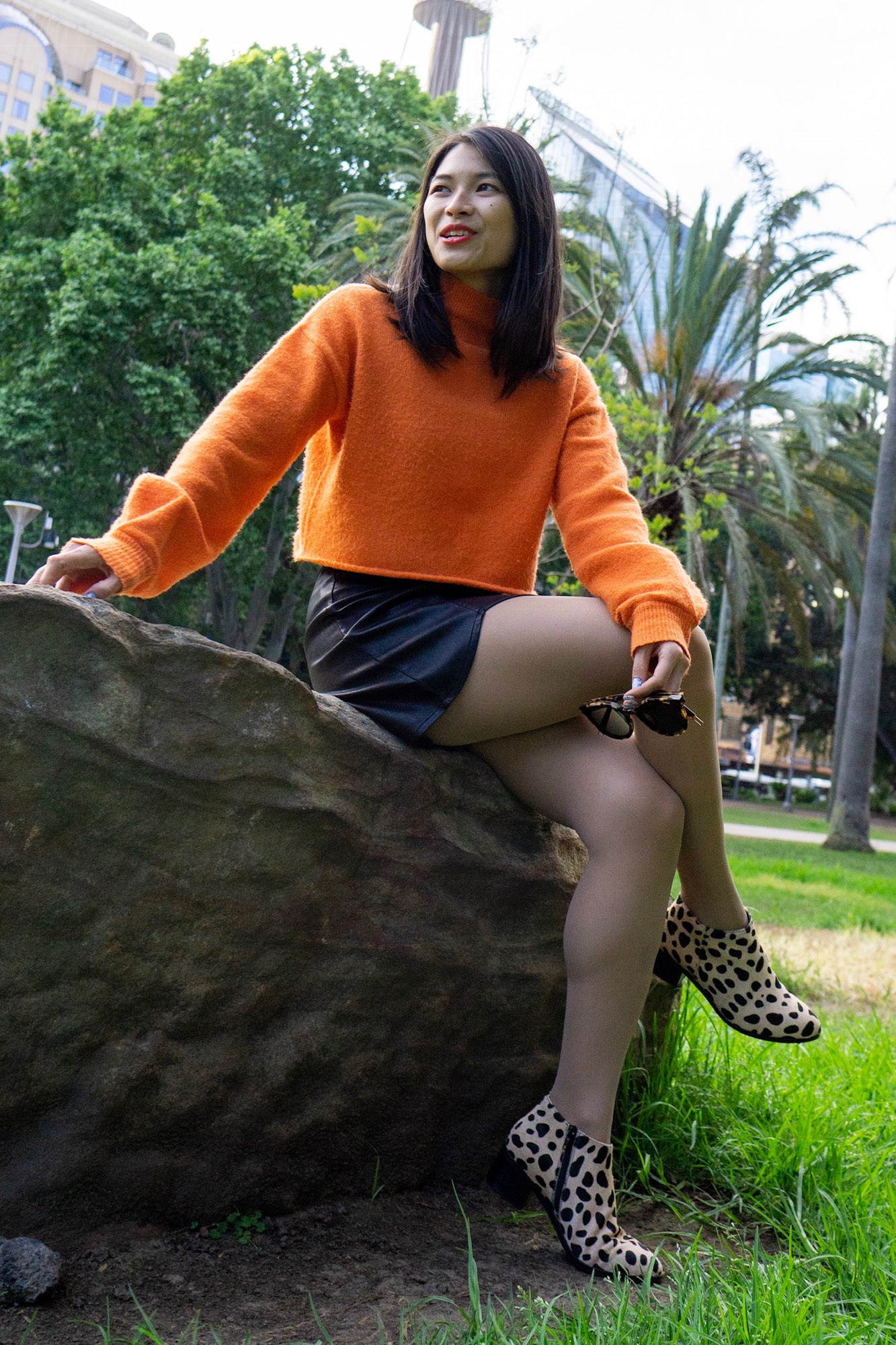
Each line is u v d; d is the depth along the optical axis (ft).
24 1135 5.34
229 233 53.26
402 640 6.28
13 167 57.36
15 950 5.15
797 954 19.15
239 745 5.60
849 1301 5.35
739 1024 7.21
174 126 61.98
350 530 6.46
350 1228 6.18
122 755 5.25
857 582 52.26
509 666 6.03
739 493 42.93
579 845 7.09
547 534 27.96
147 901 5.43
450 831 6.41
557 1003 6.86
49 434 53.88
